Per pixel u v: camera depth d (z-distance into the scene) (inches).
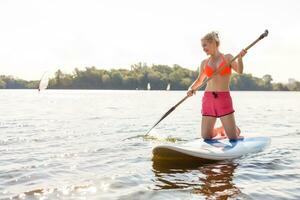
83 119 532.4
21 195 161.8
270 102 1343.5
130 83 4397.1
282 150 268.1
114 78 4397.1
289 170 207.2
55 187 173.6
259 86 4953.3
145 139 322.0
